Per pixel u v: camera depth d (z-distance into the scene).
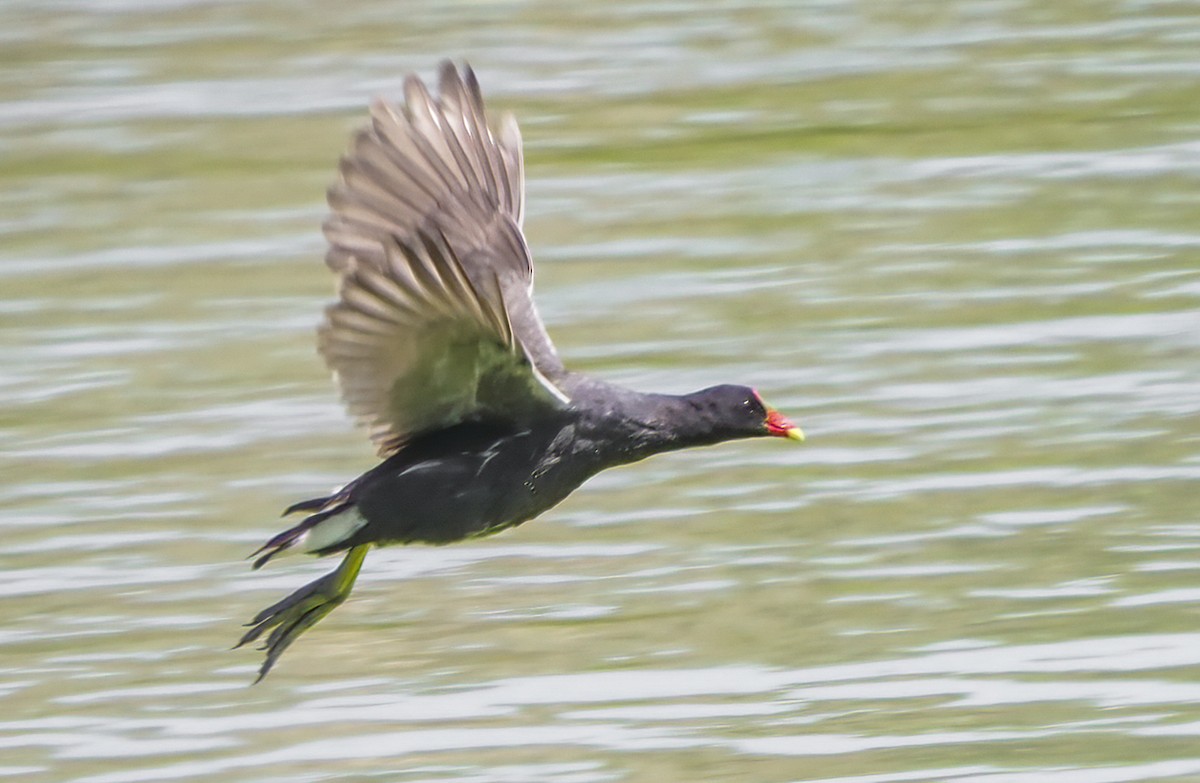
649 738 11.83
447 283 8.29
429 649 13.08
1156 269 19.14
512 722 12.05
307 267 20.20
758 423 9.88
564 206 21.62
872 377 17.03
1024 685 12.23
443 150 9.47
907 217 20.94
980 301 18.58
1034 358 17.23
